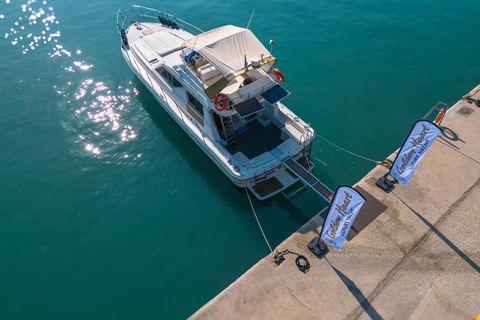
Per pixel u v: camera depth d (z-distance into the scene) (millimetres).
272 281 11727
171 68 16312
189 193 16047
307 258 12211
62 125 19297
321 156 16891
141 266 13594
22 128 19219
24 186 16547
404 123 18062
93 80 21891
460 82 19953
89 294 12891
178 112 17750
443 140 15648
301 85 20297
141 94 20938
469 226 12789
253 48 14539
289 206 15359
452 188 13938
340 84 20250
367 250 12336
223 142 16000
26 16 27609
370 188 14211
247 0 27312
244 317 10977
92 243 14383
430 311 10797
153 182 16578
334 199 10711
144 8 26234
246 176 14250
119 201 15844
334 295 11273
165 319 12188
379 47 22500
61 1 29094
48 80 22016
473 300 10969
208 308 11234
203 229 14688
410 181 14297
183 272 13352
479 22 23844
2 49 24562
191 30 24703
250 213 15195
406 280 11516
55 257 14008
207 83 14867
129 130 18969
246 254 13781
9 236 14703
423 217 13141
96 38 25078
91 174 16953
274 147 16078
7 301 12805
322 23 24641
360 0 26469
